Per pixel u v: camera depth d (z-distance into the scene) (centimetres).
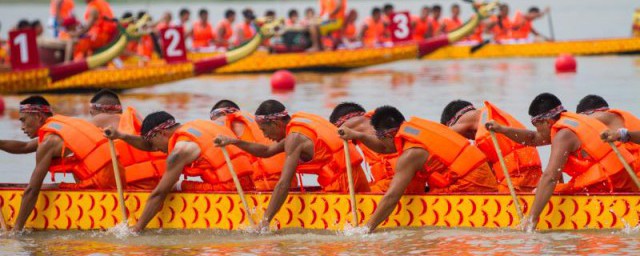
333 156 3212
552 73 8012
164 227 3269
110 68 7531
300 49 9075
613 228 3062
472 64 9262
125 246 3072
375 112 3134
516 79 7656
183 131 3212
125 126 3397
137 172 3366
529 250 2872
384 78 8231
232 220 3222
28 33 7200
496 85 7281
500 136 3262
